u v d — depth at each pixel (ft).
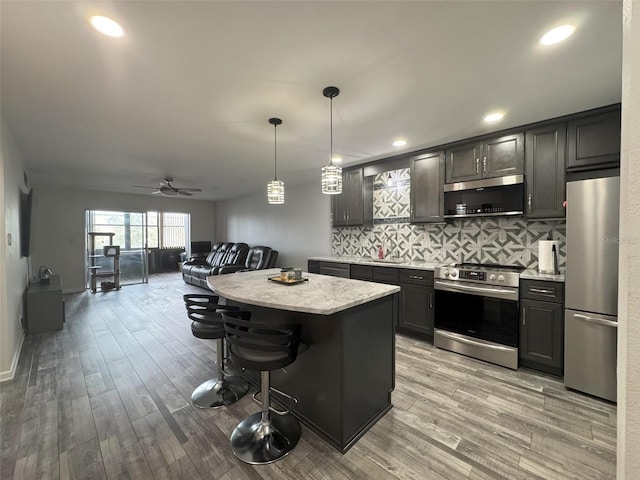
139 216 24.00
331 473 4.99
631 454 1.86
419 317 10.80
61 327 12.42
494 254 10.80
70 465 5.11
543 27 4.82
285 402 6.86
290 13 4.51
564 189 8.40
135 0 4.21
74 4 4.26
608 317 6.83
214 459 5.28
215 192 23.90
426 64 5.89
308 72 6.16
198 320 7.08
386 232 14.38
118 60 5.71
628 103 1.84
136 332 12.03
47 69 5.98
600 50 5.42
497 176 9.61
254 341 5.57
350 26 4.81
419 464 5.15
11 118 8.37
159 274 28.78
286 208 20.79
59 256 20.11
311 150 11.81
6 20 4.54
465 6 4.37
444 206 11.01
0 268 8.08
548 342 8.00
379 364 6.48
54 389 7.59
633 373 1.83
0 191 8.04
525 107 7.82
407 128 9.31
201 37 5.06
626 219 1.85
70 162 13.37
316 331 6.02
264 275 9.21
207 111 8.02
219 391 7.32
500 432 5.92
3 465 5.10
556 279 7.78
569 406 6.75
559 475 4.88
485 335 9.10
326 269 14.44
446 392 7.39
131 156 12.52
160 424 6.23
